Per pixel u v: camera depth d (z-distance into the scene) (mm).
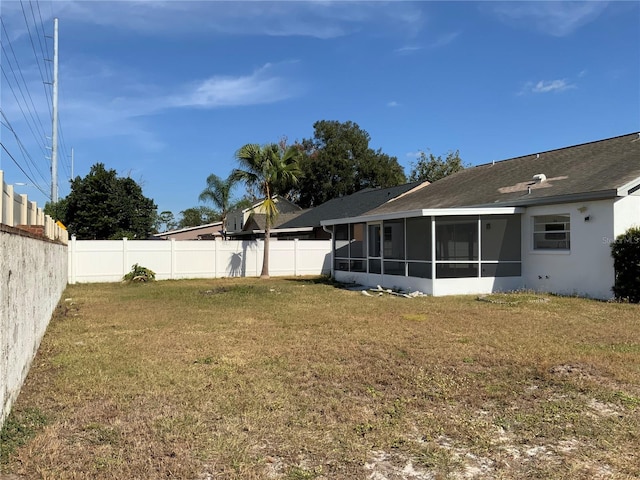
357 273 18500
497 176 19516
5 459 3578
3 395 4117
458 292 14320
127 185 33875
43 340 7930
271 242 24047
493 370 6004
